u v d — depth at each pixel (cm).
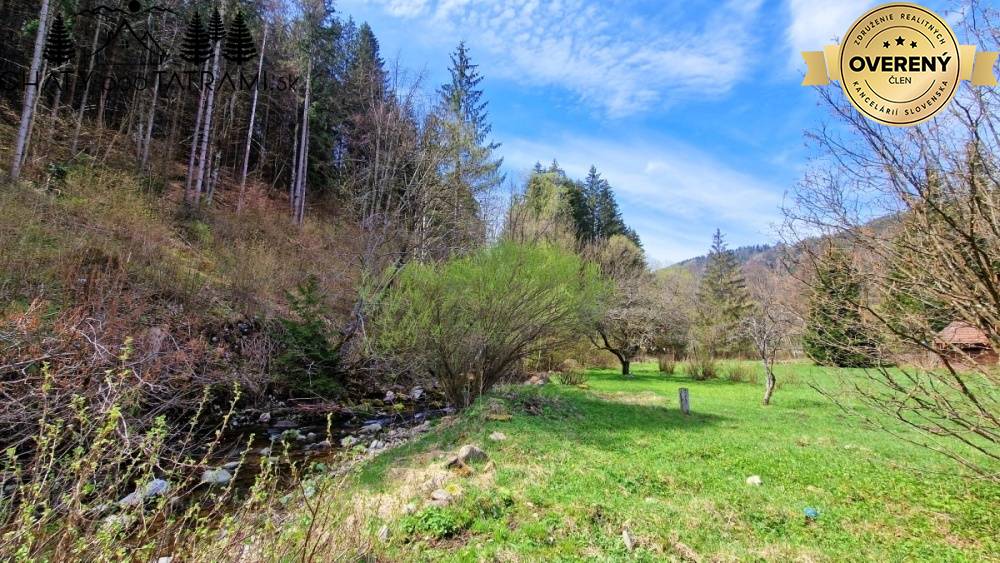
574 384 1498
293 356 995
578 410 962
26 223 889
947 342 325
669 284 2944
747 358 2523
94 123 1852
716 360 2217
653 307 2191
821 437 793
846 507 471
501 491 466
